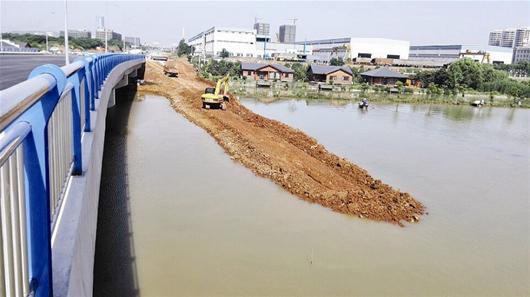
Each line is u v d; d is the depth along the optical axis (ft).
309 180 66.95
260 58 431.02
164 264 40.83
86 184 17.22
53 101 9.87
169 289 37.09
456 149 108.27
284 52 490.49
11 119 6.59
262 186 64.03
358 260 45.09
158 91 172.24
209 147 84.79
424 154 98.48
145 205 53.93
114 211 51.47
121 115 115.85
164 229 47.80
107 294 35.65
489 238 53.67
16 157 8.43
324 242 48.16
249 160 75.46
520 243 52.85
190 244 44.98
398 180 75.56
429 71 306.14
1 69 73.82
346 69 277.03
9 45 245.65
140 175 65.31
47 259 9.93
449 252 48.96
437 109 204.13
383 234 51.85
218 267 41.11
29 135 9.31
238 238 47.21
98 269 39.01
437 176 80.23
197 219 51.08
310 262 43.65
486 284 42.91
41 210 9.70
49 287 10.03
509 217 61.41
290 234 49.32
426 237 52.31
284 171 69.46
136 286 37.09
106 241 44.14
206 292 37.14
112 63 74.64
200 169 70.28
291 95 214.28
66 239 12.40
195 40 642.63
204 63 313.32
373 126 135.03
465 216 60.49
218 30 457.68
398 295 39.52
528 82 291.79
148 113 121.39
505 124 166.71
